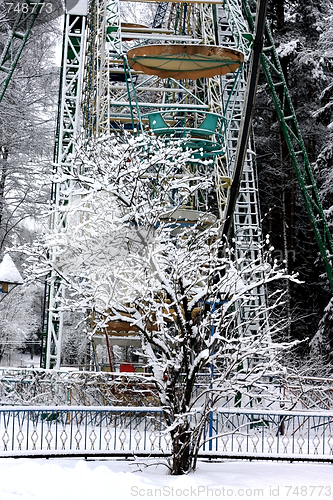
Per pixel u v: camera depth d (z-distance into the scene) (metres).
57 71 31.98
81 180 10.62
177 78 18.86
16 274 15.05
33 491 7.48
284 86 20.86
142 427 14.04
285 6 33.28
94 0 20.69
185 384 9.90
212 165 20.75
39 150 30.28
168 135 18.06
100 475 8.27
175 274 9.75
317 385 15.84
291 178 30.39
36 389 14.88
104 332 15.50
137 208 10.23
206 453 10.96
